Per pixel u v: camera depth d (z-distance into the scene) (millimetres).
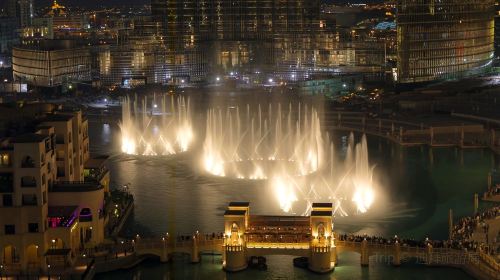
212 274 156250
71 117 184375
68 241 159250
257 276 154750
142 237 175500
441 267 157125
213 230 181000
